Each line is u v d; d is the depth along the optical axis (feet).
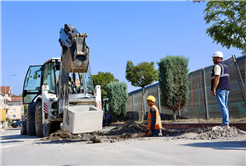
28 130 38.83
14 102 263.29
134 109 77.61
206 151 11.91
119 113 77.77
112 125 78.54
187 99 44.93
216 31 27.40
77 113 19.13
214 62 19.99
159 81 47.88
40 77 38.55
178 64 45.47
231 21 27.48
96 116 19.70
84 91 31.86
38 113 33.14
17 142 25.82
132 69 69.00
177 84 45.27
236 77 33.63
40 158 12.97
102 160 11.08
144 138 20.01
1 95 189.16
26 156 14.05
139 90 73.67
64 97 26.84
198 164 9.25
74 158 12.20
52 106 32.09
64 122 21.02
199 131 19.63
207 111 41.16
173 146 14.15
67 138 25.53
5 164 11.89
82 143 19.56
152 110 21.66
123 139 20.52
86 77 32.53
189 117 46.29
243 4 26.23
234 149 12.23
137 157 11.26
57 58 34.09
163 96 46.85
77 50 21.76
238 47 27.73
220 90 19.25
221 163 9.27
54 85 33.24
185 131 21.83
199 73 43.34
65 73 26.76
